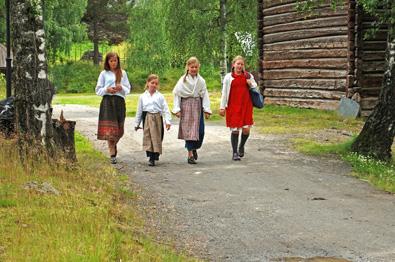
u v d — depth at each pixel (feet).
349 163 48.19
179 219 31.73
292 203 35.60
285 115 82.48
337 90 83.25
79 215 27.12
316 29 86.58
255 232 29.84
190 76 46.11
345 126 71.41
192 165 46.42
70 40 202.39
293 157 50.34
